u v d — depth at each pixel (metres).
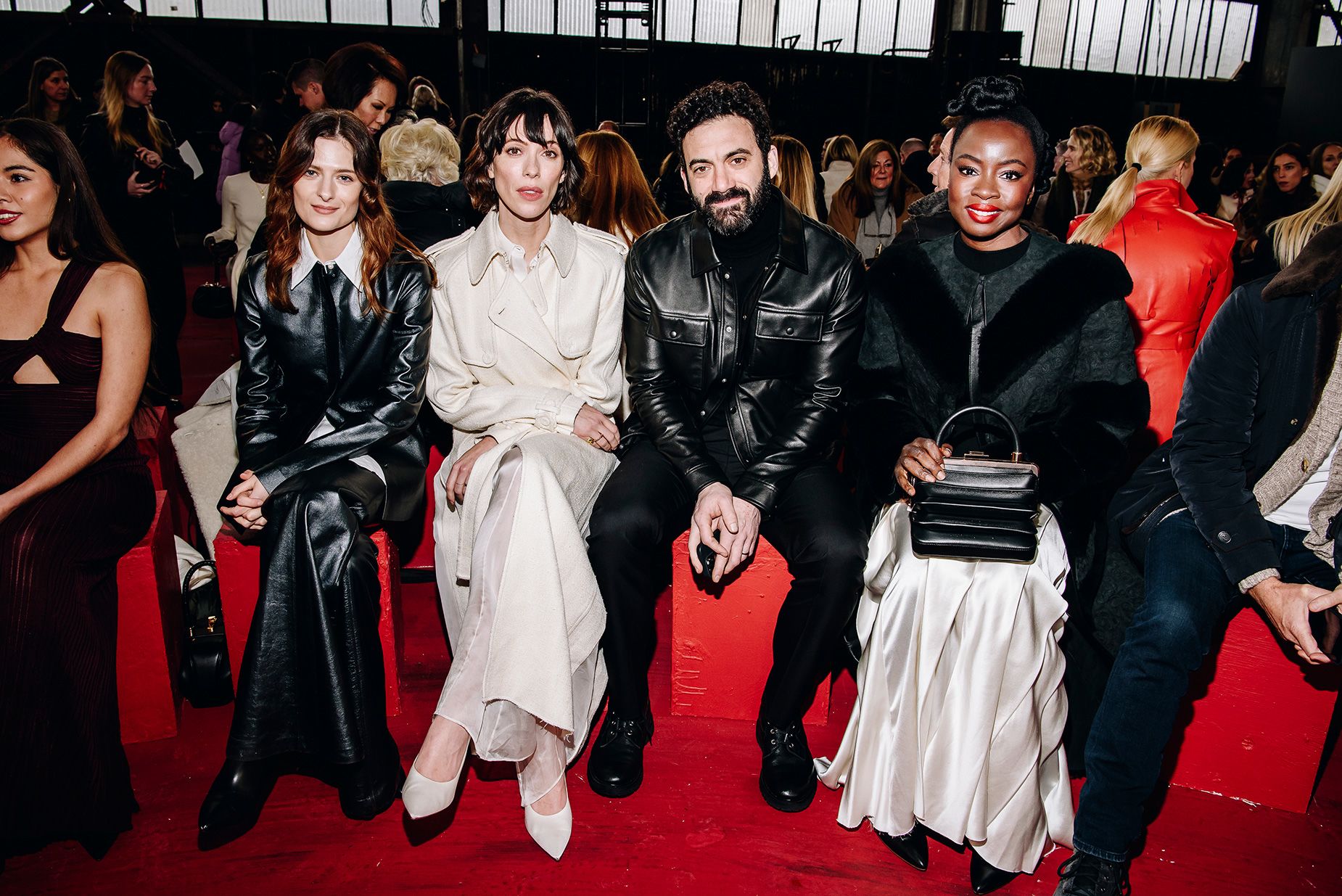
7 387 2.00
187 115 12.84
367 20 13.91
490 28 14.76
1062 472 1.90
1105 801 1.76
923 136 15.85
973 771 1.77
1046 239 2.00
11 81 11.77
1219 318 1.92
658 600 2.95
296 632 1.95
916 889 1.84
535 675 1.81
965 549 1.72
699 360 2.22
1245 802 2.10
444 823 1.98
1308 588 1.73
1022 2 16.66
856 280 2.15
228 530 2.22
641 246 2.24
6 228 1.92
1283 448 1.86
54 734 1.81
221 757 2.18
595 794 2.07
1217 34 17.86
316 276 2.15
